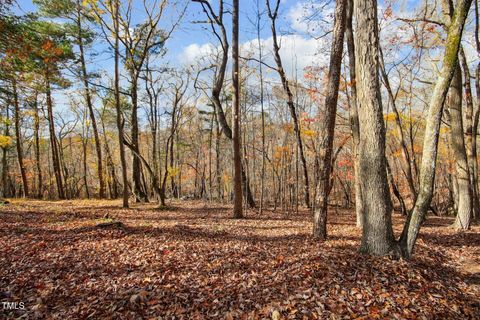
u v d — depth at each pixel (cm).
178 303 453
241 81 2056
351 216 1662
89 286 510
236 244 800
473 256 704
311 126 1989
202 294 484
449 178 2427
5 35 1007
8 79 1214
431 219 1520
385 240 595
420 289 476
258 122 2686
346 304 426
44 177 3934
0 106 1395
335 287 468
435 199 2444
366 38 602
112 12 1526
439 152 2502
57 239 781
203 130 3556
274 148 2584
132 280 534
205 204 2091
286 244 803
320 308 416
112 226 928
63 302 460
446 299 461
